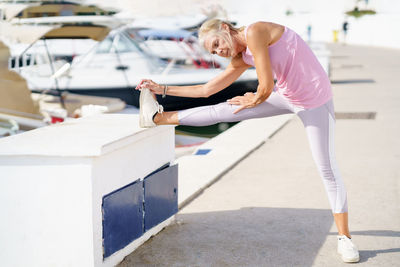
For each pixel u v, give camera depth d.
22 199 2.44
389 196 3.98
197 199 3.97
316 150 2.75
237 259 2.82
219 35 2.57
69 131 2.73
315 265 2.74
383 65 17.23
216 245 3.01
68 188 2.38
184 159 5.30
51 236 2.45
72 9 7.41
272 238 3.12
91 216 2.38
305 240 3.09
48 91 6.89
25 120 6.87
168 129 3.14
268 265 2.74
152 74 7.36
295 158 5.34
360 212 3.60
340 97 10.21
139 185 2.78
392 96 10.18
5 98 6.75
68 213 2.41
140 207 2.81
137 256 2.84
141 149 2.81
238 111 2.77
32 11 7.25
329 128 2.72
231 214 3.58
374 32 32.31
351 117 7.89
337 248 2.96
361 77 13.64
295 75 2.60
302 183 4.38
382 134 6.57
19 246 2.49
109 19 7.14
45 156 2.37
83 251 2.43
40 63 7.11
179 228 3.29
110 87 7.04
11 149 2.37
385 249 2.94
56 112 6.90
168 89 2.88
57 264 2.47
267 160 5.28
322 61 12.10
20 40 6.85
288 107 2.78
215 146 5.93
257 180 4.52
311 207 3.72
